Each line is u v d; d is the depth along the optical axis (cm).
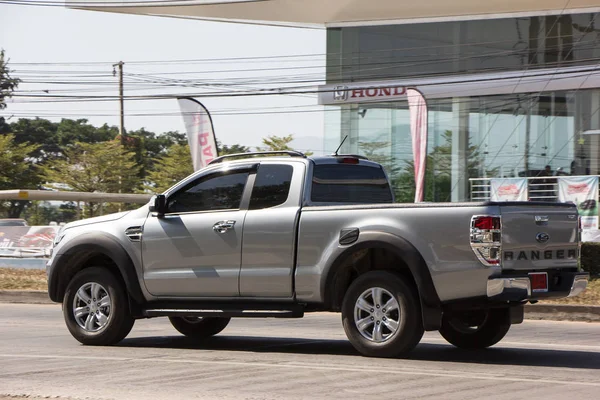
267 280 1364
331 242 1316
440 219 1240
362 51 6550
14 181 8494
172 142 13188
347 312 1304
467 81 6162
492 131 6116
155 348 1459
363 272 1374
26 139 12838
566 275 1293
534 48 6050
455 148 6228
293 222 1350
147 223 1471
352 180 1464
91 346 1490
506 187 5084
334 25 6625
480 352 1410
